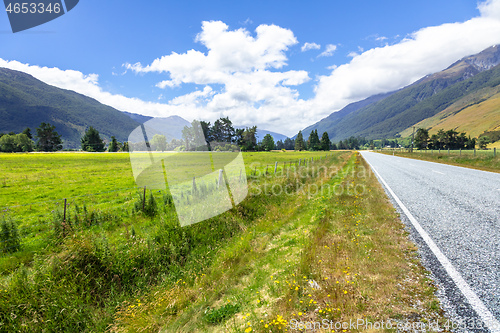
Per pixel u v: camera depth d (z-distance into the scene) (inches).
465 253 157.6
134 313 156.3
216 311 138.0
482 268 138.0
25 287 157.9
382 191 386.0
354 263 156.0
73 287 168.2
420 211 262.4
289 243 219.9
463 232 193.5
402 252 167.0
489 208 257.6
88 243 195.5
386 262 153.4
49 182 767.1
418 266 146.6
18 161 1674.5
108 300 173.0
